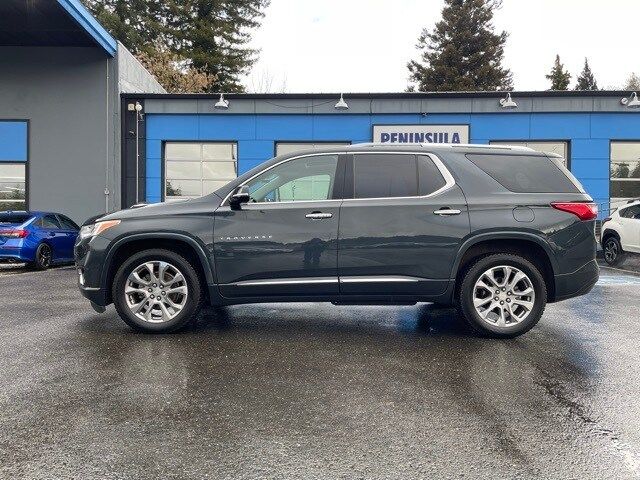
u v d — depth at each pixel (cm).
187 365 429
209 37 4041
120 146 1745
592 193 1706
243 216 517
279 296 523
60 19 1509
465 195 518
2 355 454
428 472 260
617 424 317
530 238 509
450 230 509
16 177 1739
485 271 515
